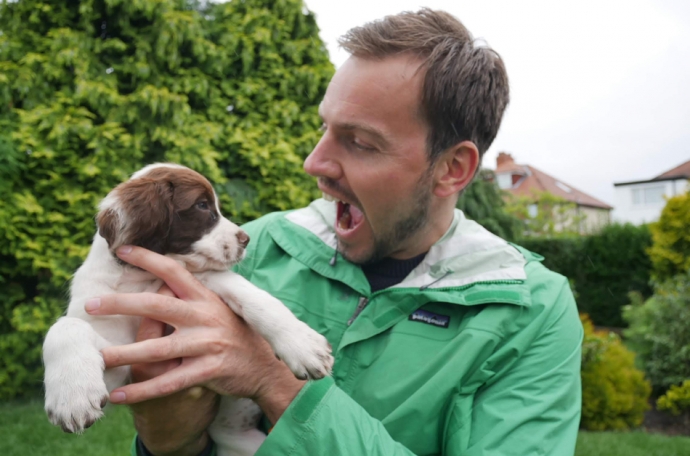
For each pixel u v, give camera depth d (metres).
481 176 3.15
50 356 0.57
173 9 2.34
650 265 4.20
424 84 0.66
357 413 0.61
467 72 0.68
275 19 2.52
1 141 1.97
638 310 2.95
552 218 8.35
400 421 0.64
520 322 0.68
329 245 0.75
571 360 0.68
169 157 2.16
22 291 2.17
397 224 0.69
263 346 0.62
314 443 0.59
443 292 0.69
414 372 0.67
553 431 0.63
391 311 0.69
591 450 1.93
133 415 0.63
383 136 0.66
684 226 2.97
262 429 0.74
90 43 2.23
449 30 0.70
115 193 0.68
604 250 4.33
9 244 2.07
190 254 0.68
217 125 2.33
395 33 0.67
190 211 0.69
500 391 0.65
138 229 0.66
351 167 0.68
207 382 0.59
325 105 0.69
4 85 2.15
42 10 2.27
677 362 2.56
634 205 12.54
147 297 0.60
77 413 0.55
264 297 0.63
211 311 0.61
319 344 0.61
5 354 2.09
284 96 2.50
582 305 4.40
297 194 2.35
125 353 0.57
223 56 2.42
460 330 0.68
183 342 0.58
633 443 2.05
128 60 2.25
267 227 0.81
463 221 0.77
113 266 0.67
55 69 2.18
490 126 0.72
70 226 2.14
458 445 0.63
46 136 2.12
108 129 2.14
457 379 0.64
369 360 0.68
